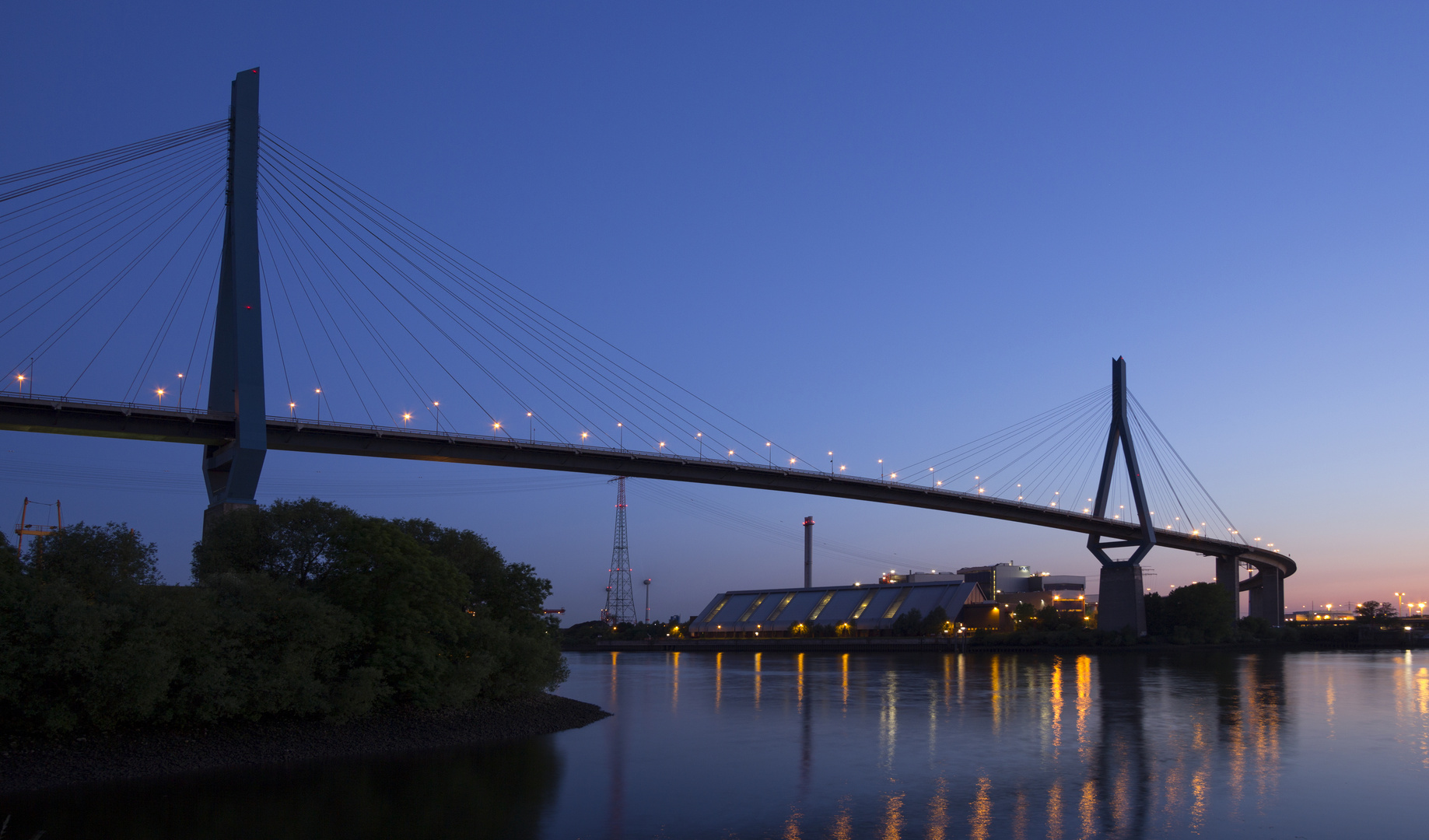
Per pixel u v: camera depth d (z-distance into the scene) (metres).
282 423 108.69
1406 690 94.00
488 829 38.22
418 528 75.94
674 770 50.75
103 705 48.47
